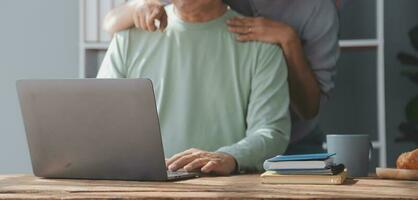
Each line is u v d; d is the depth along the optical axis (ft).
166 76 7.76
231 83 7.68
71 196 4.24
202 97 7.70
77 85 5.20
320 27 8.63
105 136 5.26
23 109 5.49
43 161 5.58
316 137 9.06
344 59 10.57
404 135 10.35
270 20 7.95
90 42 9.39
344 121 10.56
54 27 11.29
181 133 7.64
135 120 5.12
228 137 7.59
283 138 7.11
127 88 5.05
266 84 7.47
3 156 11.37
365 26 10.51
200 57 7.75
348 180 5.32
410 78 10.27
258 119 7.30
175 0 7.77
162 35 7.86
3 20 11.34
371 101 10.51
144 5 7.82
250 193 4.31
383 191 4.45
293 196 4.14
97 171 5.42
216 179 5.46
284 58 7.82
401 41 10.51
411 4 10.47
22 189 4.64
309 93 8.52
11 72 11.35
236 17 7.90
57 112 5.36
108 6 9.33
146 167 5.22
